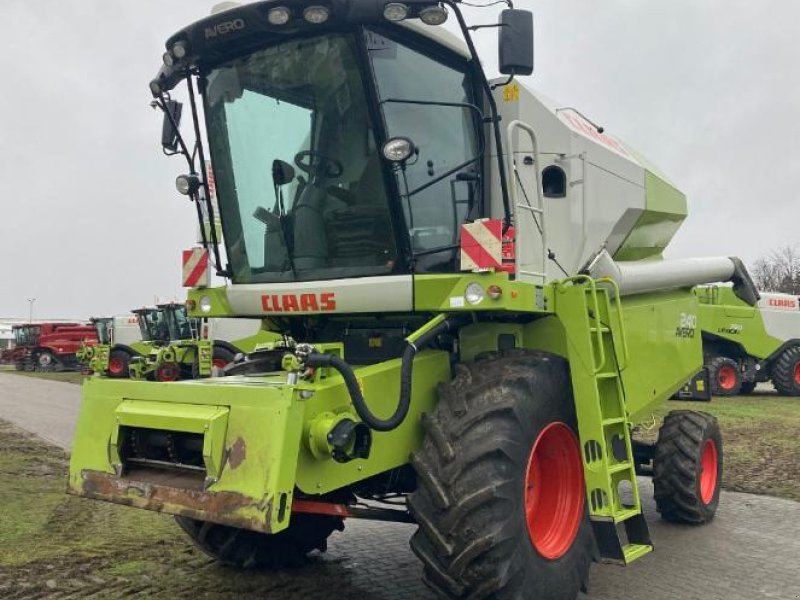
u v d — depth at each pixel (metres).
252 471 3.22
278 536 4.98
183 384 3.57
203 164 5.16
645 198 6.45
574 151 5.45
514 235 4.33
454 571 3.50
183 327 24.00
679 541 5.95
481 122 4.53
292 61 4.52
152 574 4.91
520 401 3.80
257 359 4.71
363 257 4.57
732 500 7.45
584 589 4.28
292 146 4.72
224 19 4.39
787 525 6.46
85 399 3.91
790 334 20.09
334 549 5.68
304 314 4.82
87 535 5.86
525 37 4.05
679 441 6.31
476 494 3.49
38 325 40.53
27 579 4.78
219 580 4.82
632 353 5.62
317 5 4.07
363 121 4.40
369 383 3.78
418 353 4.29
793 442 10.91
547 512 4.28
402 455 3.96
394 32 4.36
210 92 4.97
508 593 3.54
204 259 5.32
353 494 4.34
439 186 4.59
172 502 3.46
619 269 5.77
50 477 8.37
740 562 5.38
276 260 4.98
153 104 5.13
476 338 4.57
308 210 4.75
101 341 28.55
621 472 4.63
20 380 29.81
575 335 4.43
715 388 19.06
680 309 6.74
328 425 3.36
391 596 4.57
